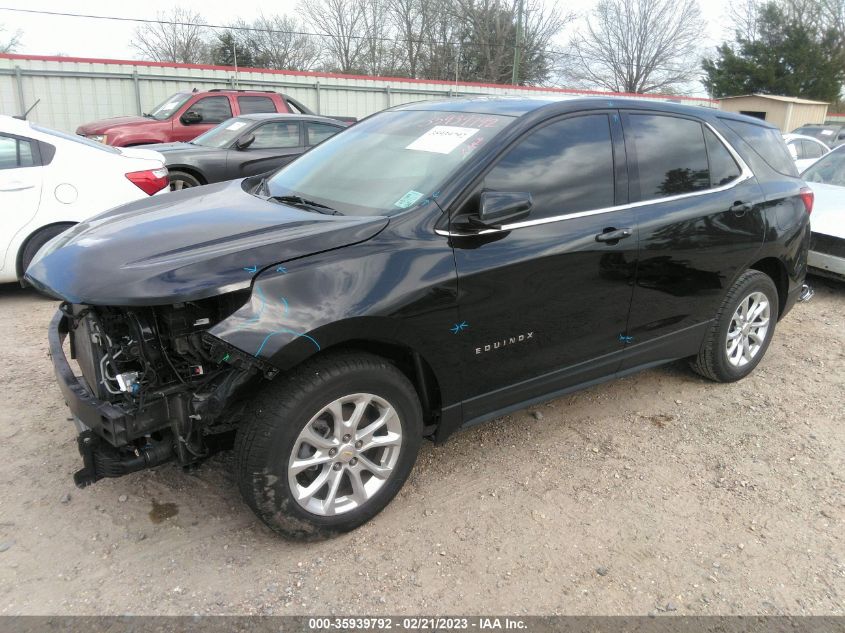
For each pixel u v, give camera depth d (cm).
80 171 576
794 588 270
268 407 252
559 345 335
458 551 282
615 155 349
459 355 296
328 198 324
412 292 271
